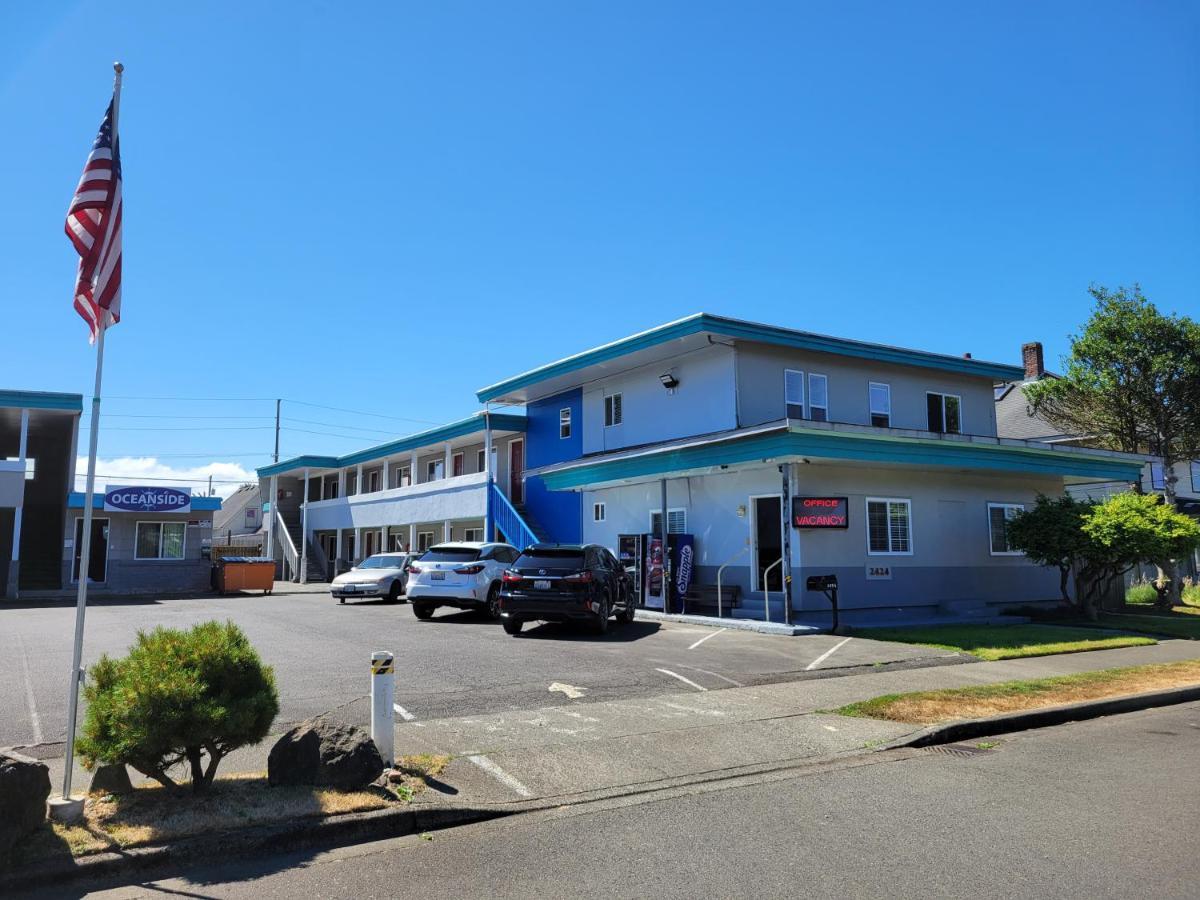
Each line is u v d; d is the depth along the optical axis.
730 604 18.58
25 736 7.80
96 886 4.81
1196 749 8.18
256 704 5.86
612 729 8.42
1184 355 24.98
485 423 28.75
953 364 23.47
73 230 6.66
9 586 27.73
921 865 5.08
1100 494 29.58
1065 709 9.66
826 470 18.03
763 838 5.60
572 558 15.20
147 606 23.81
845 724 8.83
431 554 18.33
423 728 8.27
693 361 21.52
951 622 18.05
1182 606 24.09
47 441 36.88
